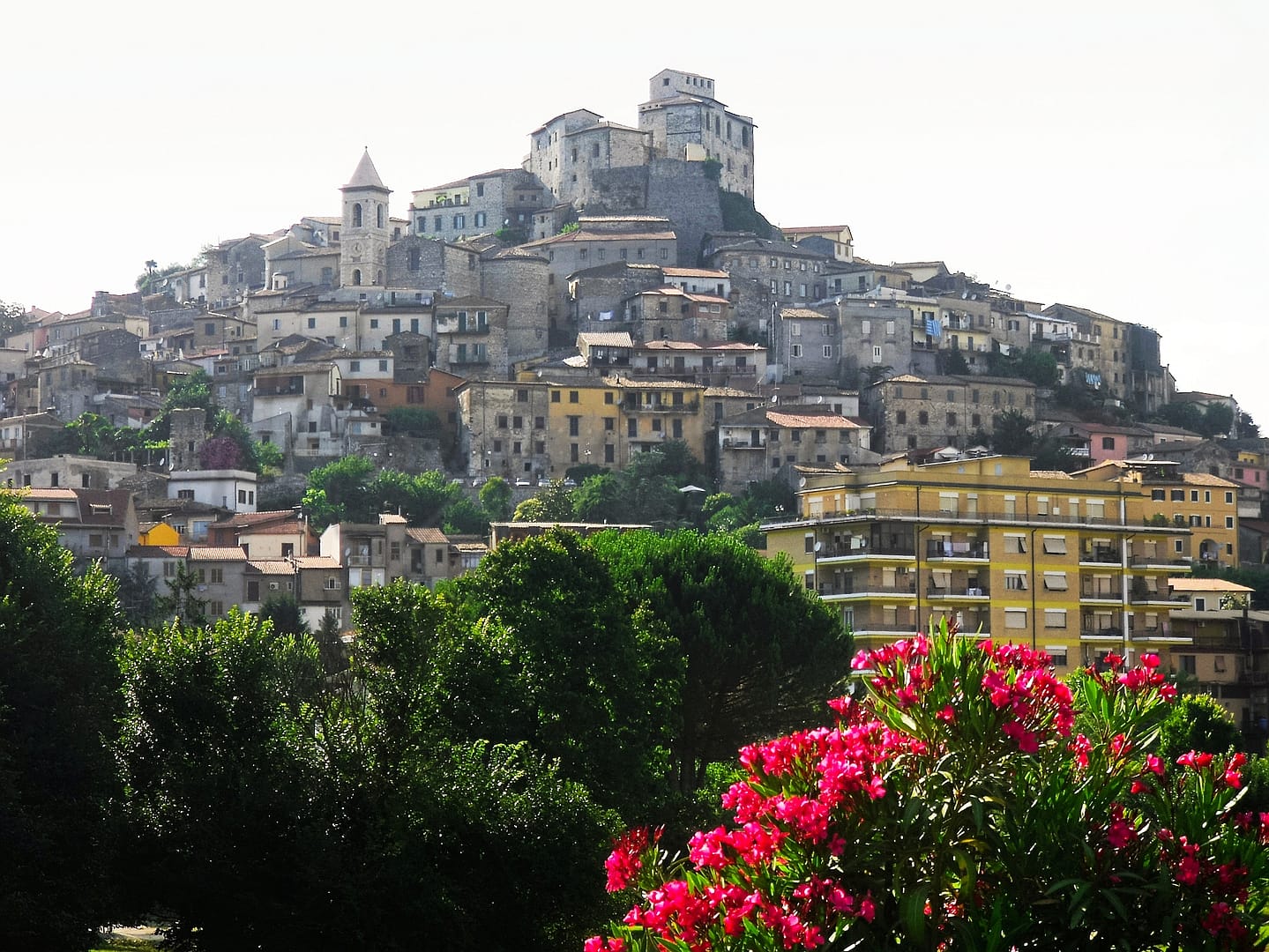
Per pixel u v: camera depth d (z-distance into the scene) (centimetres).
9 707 8962
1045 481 19212
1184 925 3891
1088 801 3953
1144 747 4109
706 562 14650
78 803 9212
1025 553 18738
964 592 18488
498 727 10412
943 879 3912
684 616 13850
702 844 3966
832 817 3825
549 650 11788
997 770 3897
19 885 8700
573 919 9281
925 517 18450
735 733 14238
